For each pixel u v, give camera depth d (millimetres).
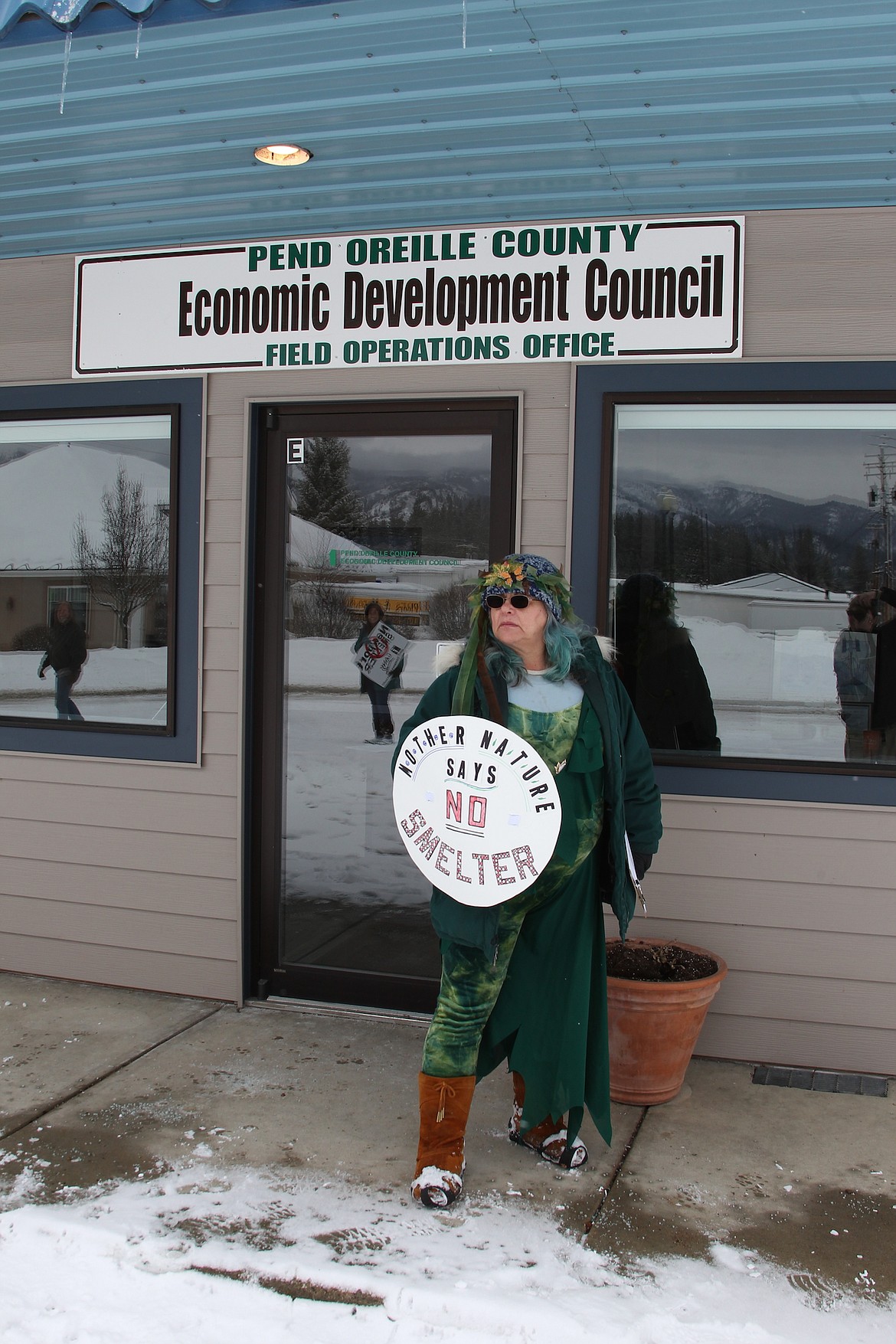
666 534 3992
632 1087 3527
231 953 4391
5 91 3201
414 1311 2484
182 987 4477
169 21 2801
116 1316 2455
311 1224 2828
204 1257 2670
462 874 2910
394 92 3137
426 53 2924
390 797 4316
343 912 4375
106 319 4492
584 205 3865
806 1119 3484
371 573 4297
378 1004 4328
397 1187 3023
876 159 3426
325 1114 3447
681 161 3490
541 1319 2453
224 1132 3316
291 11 2750
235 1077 3705
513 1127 3301
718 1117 3484
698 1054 3936
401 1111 3480
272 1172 3090
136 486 4559
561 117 3230
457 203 3879
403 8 2725
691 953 3727
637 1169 3148
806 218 3807
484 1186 3039
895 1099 3645
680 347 3898
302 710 4395
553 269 3996
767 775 3846
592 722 3002
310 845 4398
